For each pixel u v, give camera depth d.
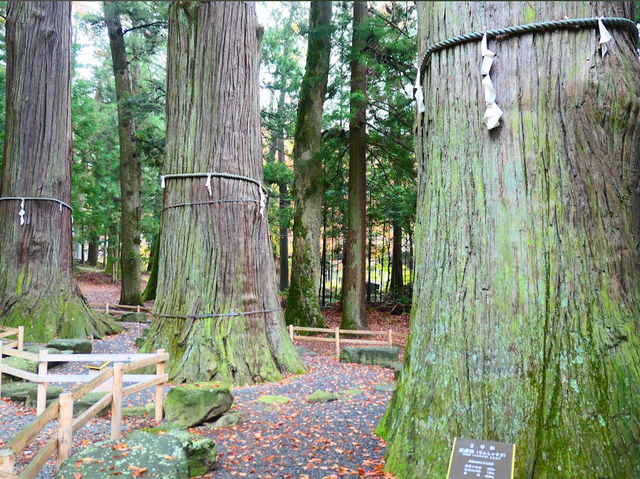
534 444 3.46
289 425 5.74
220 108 8.74
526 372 3.62
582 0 3.85
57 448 3.78
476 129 4.05
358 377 8.95
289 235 28.41
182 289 8.41
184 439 4.36
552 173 3.80
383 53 14.78
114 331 12.98
